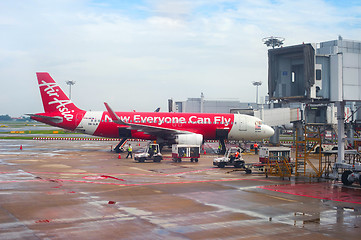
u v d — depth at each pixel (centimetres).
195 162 5288
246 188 3130
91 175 3800
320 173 3941
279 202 2552
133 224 1933
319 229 1884
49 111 6675
